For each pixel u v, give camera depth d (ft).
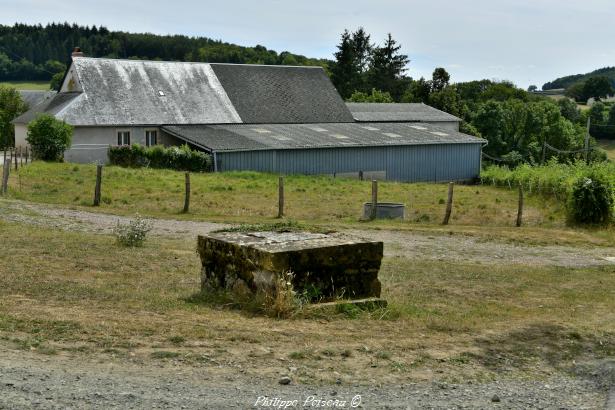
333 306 27.58
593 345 26.48
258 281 27.91
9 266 35.09
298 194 95.86
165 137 155.02
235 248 28.76
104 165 128.16
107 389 17.78
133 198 83.35
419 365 22.21
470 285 39.86
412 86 327.88
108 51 524.93
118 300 28.43
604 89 488.44
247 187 100.63
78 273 35.14
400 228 67.67
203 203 82.07
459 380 21.03
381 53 363.15
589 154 249.14
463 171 163.12
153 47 518.37
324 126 167.53
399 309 29.12
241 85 179.42
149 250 46.34
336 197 94.84
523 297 36.88
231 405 17.35
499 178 136.46
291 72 193.16
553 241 64.49
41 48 533.55
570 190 80.79
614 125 327.88
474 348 24.70
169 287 32.81
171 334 23.40
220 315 26.66
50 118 130.93
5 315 24.32
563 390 20.83
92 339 22.22
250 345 22.82
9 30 545.85
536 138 267.59
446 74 310.24
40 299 27.66
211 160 128.47
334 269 28.63
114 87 156.87
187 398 17.60
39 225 57.72
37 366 19.17
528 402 19.35
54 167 111.34
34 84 499.92
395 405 18.24
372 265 29.55
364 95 316.19
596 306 35.14
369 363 21.93
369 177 147.43
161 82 166.20
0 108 224.33
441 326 27.27
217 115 164.96
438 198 99.60
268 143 136.05
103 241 49.49
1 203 70.64
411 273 43.45
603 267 52.06
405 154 152.35
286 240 29.35
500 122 265.13
